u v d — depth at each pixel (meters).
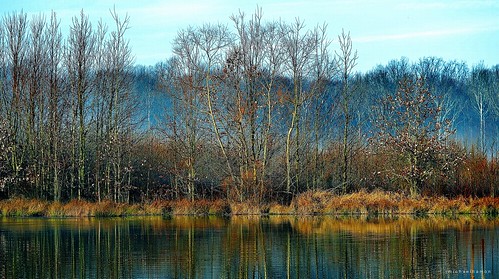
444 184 49.69
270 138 52.09
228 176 51.34
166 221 42.53
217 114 51.59
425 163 49.31
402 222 40.50
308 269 25.00
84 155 52.38
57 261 26.83
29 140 52.72
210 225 39.56
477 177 49.34
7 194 52.09
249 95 51.41
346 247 29.86
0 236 34.22
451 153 50.00
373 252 28.41
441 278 23.05
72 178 51.62
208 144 53.09
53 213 46.28
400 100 51.31
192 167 52.41
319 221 41.78
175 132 52.62
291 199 51.19
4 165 51.38
